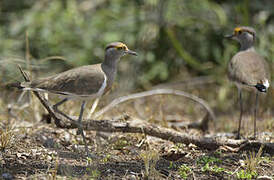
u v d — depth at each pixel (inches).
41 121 454.3
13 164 322.3
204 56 708.0
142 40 697.0
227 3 759.1
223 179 320.8
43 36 662.5
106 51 389.4
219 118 578.9
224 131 509.4
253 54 467.5
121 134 414.9
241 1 743.7
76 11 721.6
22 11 730.2
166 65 700.7
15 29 679.1
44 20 688.4
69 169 318.3
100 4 780.0
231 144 388.8
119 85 604.7
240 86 443.8
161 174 318.0
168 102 617.3
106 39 681.0
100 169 327.9
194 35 721.0
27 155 343.0
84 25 703.1
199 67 685.3
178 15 727.7
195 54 716.0
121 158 359.9
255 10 733.9
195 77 705.0
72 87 356.2
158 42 716.7
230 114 601.6
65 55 647.8
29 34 663.1
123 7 746.8
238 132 442.0
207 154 374.0
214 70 696.4
